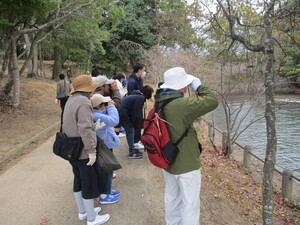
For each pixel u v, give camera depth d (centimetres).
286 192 481
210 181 479
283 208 442
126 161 506
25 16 878
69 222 308
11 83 1170
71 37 1670
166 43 1559
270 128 251
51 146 614
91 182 277
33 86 1633
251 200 436
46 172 459
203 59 911
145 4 2664
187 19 745
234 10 476
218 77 970
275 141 252
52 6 949
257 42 574
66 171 462
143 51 2148
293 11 305
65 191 387
